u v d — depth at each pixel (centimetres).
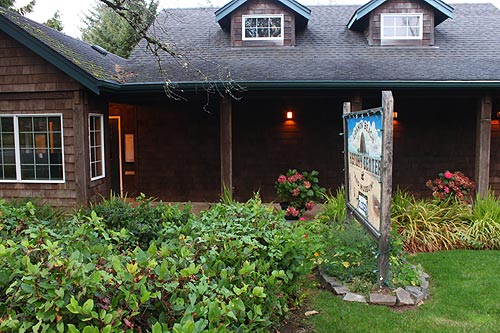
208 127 981
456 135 970
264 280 278
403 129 970
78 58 729
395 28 931
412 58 856
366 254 459
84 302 191
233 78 740
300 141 970
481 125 763
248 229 333
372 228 435
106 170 802
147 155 995
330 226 550
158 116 987
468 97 781
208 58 881
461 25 1024
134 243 376
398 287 416
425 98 857
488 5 1138
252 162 977
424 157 973
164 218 409
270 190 977
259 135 973
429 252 568
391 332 341
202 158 987
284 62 844
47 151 730
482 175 762
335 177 971
